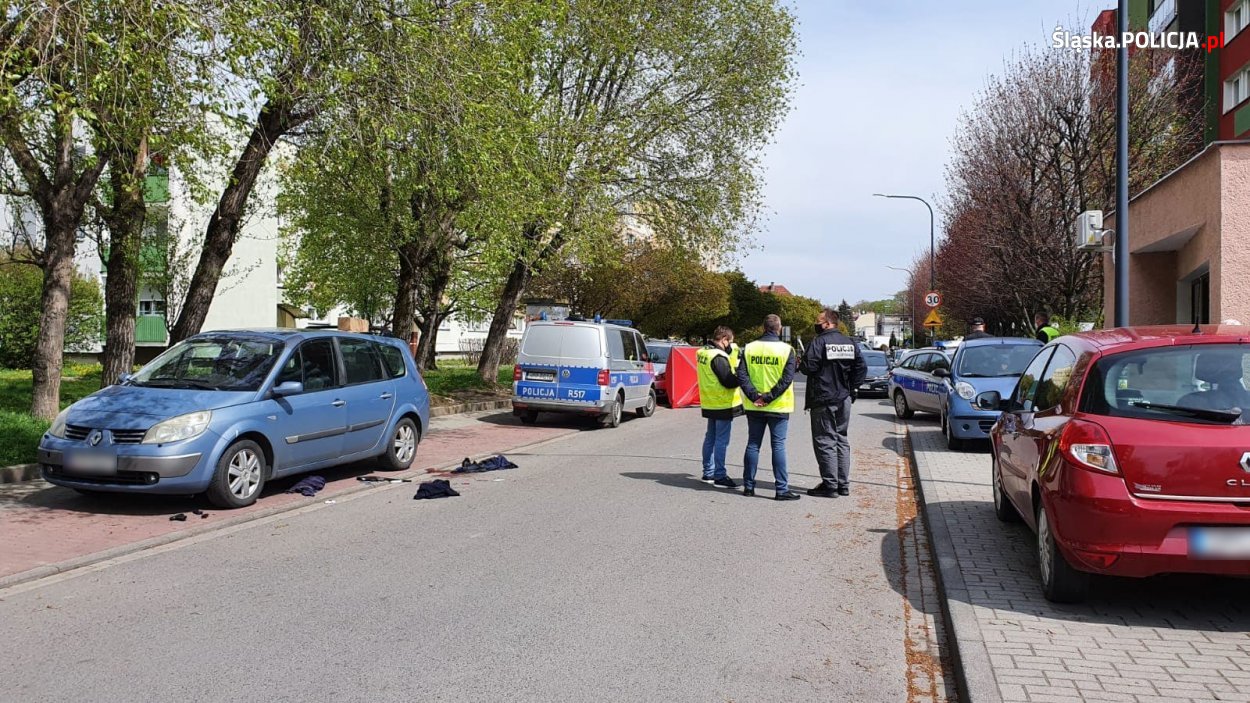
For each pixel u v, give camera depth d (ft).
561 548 22.24
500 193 46.29
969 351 45.50
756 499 29.53
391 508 27.50
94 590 18.44
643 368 61.11
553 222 63.21
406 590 18.42
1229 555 14.76
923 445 43.45
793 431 52.21
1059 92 71.20
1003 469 22.71
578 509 27.40
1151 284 55.42
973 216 85.05
